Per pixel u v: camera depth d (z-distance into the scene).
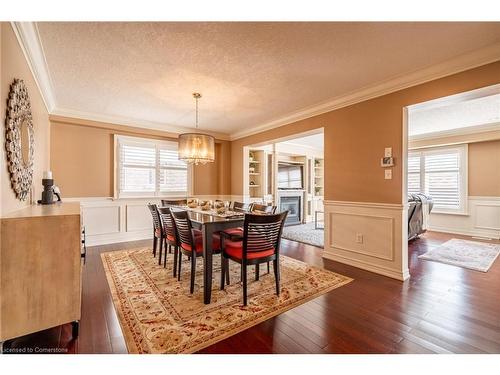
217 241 2.74
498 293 2.52
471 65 2.41
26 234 1.58
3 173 1.66
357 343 1.72
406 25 1.97
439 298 2.41
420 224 5.15
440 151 6.30
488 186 5.59
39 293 1.62
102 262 3.49
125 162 4.84
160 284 2.72
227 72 2.78
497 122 5.08
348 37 2.13
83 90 3.31
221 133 6.01
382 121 3.14
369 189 3.28
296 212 7.52
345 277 2.97
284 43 2.22
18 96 1.92
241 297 2.43
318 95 3.49
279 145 7.14
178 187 5.53
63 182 4.25
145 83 3.08
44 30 2.02
